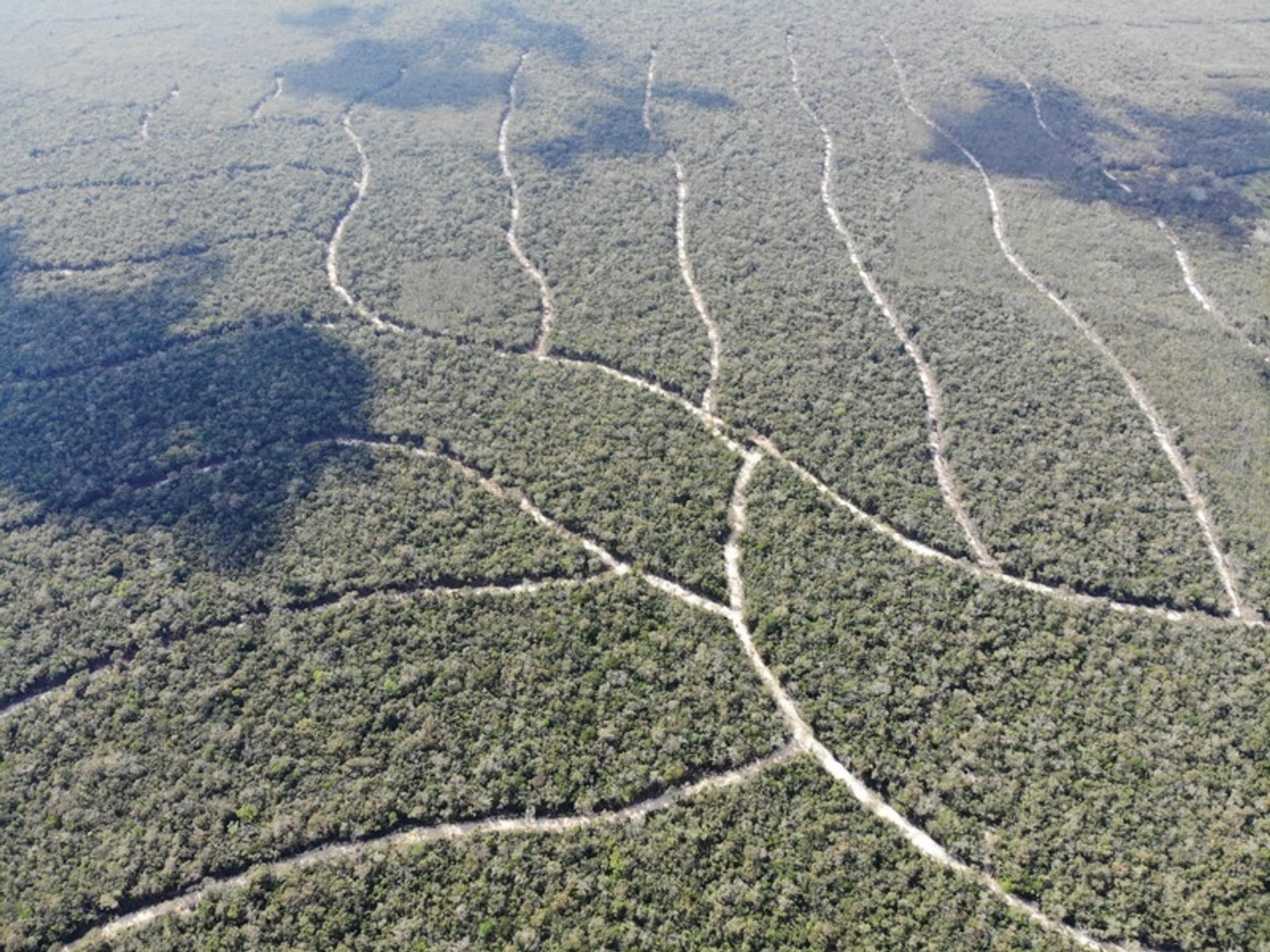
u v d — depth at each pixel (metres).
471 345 106.00
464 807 64.19
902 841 62.12
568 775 65.62
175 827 63.81
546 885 59.94
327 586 79.50
